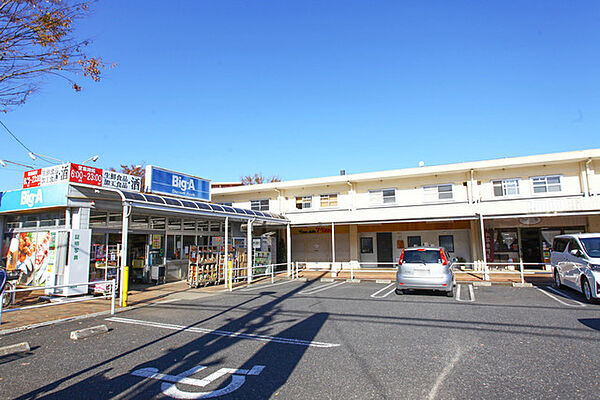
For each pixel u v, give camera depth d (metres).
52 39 7.73
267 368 5.06
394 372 4.82
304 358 5.46
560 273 12.32
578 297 10.91
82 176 12.26
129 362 5.38
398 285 11.51
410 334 6.75
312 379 4.62
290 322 7.91
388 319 8.05
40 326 7.72
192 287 14.22
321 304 10.13
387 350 5.78
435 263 11.20
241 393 4.24
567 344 5.97
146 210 11.87
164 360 5.46
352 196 20.33
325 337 6.63
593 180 16.03
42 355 5.74
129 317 8.64
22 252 13.03
